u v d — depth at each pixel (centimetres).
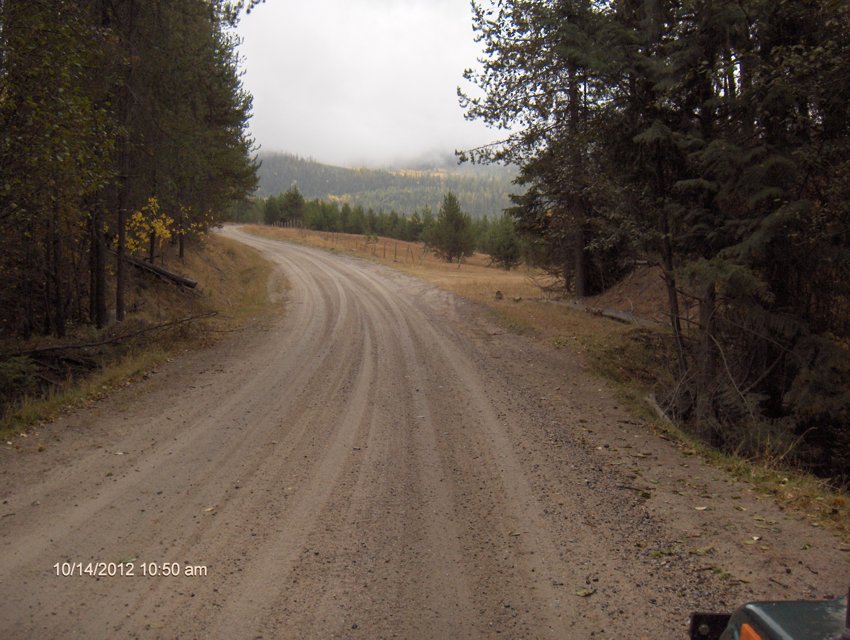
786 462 993
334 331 1886
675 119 1266
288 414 962
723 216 1204
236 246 5241
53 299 1866
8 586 438
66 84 1084
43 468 706
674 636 375
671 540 523
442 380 1227
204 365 1365
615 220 1465
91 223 1680
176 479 672
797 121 1089
